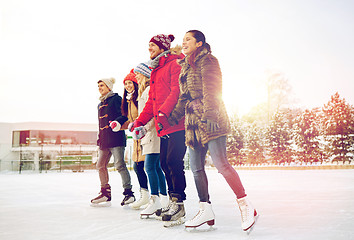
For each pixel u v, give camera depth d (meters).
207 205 2.51
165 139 3.05
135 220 3.05
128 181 4.01
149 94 3.16
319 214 3.11
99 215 3.38
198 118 2.56
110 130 4.11
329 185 6.92
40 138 27.45
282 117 28.66
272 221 2.79
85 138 28.16
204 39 2.67
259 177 10.87
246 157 30.47
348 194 4.97
